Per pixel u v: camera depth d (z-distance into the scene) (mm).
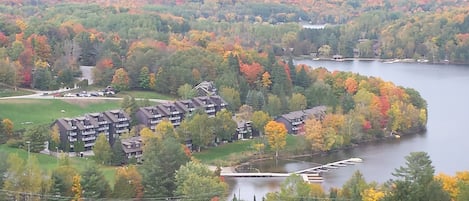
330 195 191625
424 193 137625
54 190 195000
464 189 161250
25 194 191375
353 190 189000
